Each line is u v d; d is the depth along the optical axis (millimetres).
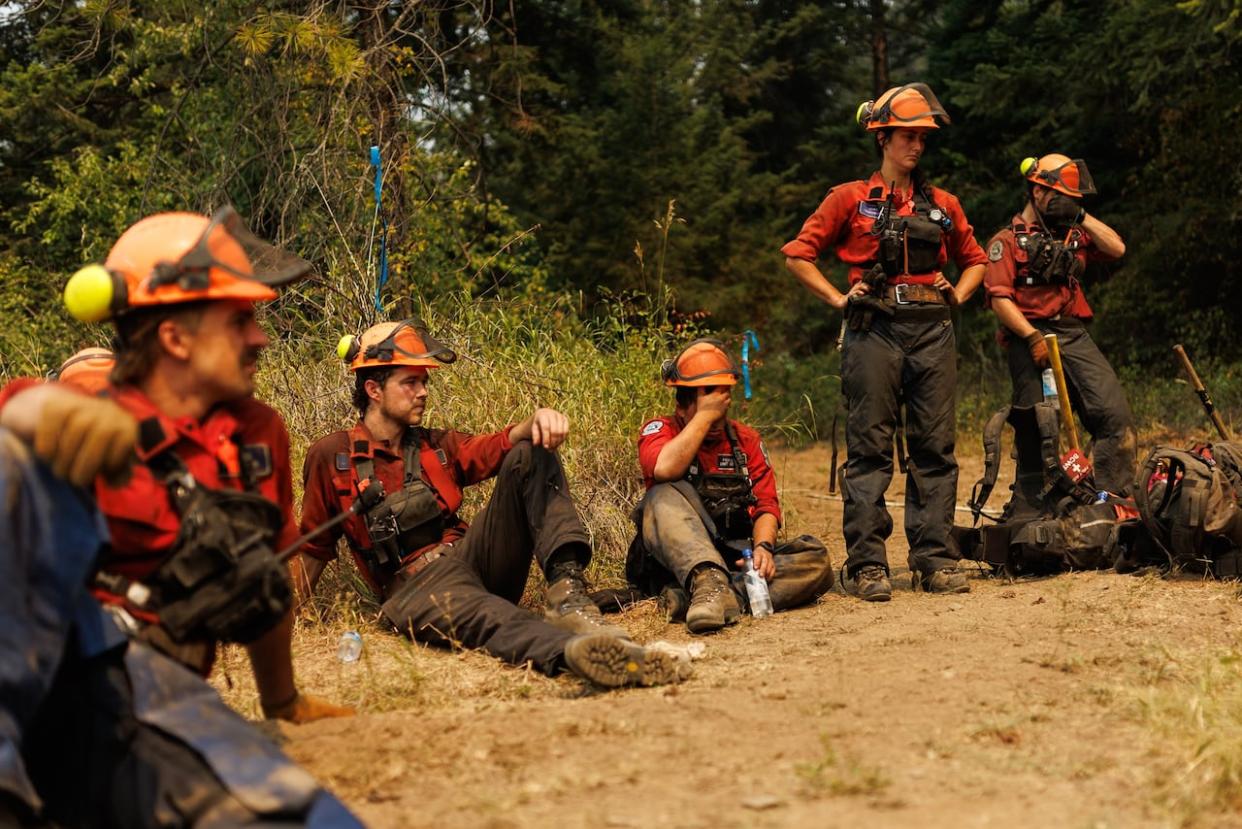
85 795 2561
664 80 20641
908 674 4129
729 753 3256
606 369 7668
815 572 5605
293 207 8914
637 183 19812
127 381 2848
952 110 20297
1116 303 16250
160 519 2760
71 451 2303
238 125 9555
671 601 5352
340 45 8594
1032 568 6270
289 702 3598
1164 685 3986
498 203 13633
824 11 29391
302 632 5238
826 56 30125
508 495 4934
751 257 20875
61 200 12352
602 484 6914
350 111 8891
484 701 4129
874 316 5906
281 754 2521
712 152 21375
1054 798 2928
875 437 5918
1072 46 17109
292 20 8734
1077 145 17766
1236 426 12500
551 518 4820
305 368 7105
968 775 3092
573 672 4188
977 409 15523
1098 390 6562
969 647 4543
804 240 6000
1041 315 6586
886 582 5773
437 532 5062
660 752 3266
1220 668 4133
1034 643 4586
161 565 2773
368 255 7953
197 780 2455
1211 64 14445
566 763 3168
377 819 2826
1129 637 4672
